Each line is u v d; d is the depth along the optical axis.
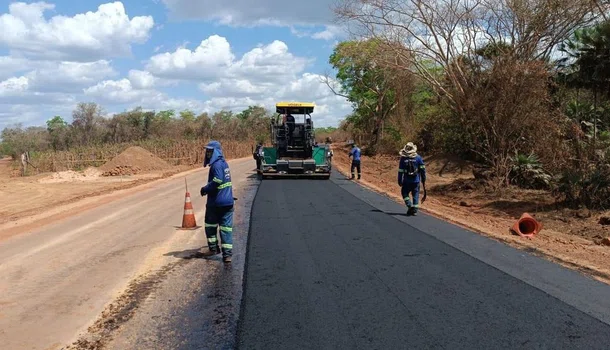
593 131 14.52
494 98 16.55
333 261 7.54
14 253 9.16
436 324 5.08
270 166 23.17
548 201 13.73
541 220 11.78
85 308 6.08
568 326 4.97
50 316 5.84
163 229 11.07
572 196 12.66
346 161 39.72
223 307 5.93
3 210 16.70
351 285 6.37
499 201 14.52
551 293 5.93
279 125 23.97
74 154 35.78
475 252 7.93
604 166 12.66
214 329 5.29
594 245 9.01
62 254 8.92
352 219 11.16
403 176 11.81
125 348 4.91
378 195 16.09
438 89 20.55
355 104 47.66
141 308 6.01
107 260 8.38
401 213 12.07
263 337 4.90
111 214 13.70
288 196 15.92
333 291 6.16
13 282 7.24
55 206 16.31
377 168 32.34
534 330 4.89
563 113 15.56
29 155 39.75
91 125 59.66
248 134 72.06
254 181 22.34
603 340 4.65
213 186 7.96
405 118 40.22
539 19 17.05
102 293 6.62
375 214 11.88
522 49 17.44
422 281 6.46
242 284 6.71
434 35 18.69
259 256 7.98
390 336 4.82
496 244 8.50
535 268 7.00
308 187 19.09
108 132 60.16
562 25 17.02
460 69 18.53
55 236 10.74
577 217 11.71
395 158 39.22
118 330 5.36
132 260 8.31
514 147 16.59
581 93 16.30
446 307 5.54
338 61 43.97
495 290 6.07
